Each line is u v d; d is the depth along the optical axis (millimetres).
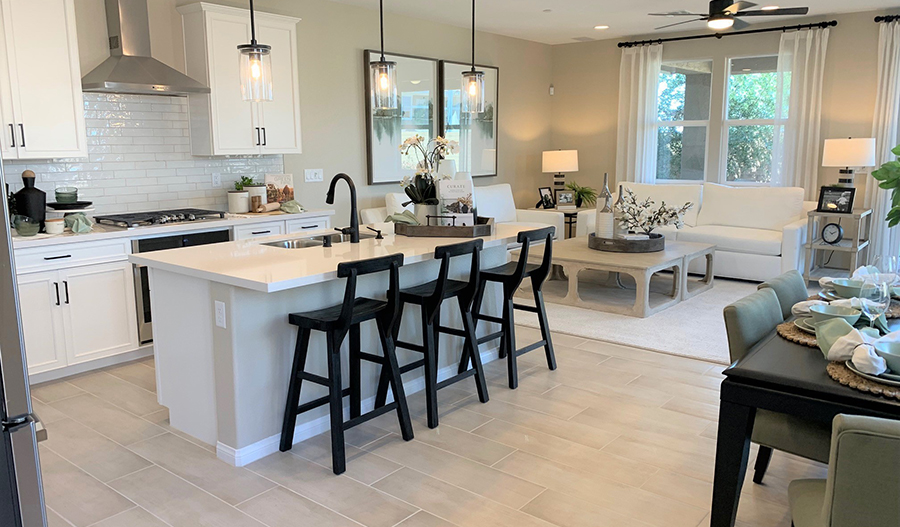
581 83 8812
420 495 2648
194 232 4578
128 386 3898
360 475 2816
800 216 6816
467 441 3135
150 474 2840
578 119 8922
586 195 8453
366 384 3502
